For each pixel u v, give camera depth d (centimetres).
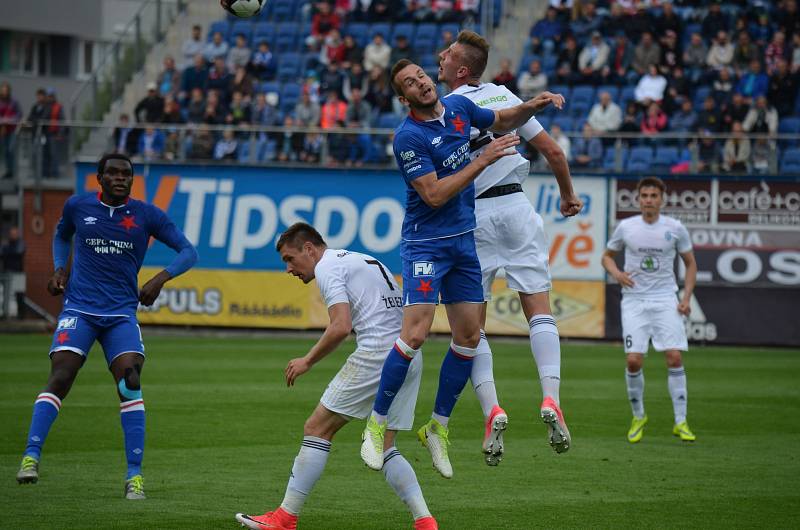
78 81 10550
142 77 7969
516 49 7575
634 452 2727
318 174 6303
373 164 6369
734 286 5900
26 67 10281
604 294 5997
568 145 6162
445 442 1955
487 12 7662
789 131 6431
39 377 4222
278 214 6338
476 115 1897
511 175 2097
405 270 1869
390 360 1803
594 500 2139
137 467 2127
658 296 3097
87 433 2897
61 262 2269
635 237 3130
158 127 6562
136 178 6462
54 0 10256
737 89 6669
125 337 2177
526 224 2089
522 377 4447
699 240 5928
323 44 7594
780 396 3912
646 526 1920
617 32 7194
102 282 2189
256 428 3023
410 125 1825
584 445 2842
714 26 7000
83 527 1859
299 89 7219
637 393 2930
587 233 6006
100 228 2184
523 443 2848
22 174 7012
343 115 6681
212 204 6397
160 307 6425
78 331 2156
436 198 1789
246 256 6366
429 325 1838
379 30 7712
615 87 6869
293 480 1820
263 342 5959
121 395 2139
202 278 6397
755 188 5862
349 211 6272
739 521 1959
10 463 2453
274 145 6469
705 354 5588
